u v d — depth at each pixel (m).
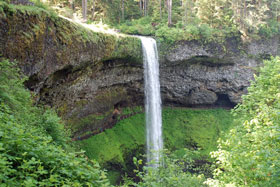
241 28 40.44
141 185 6.93
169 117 41.06
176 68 38.12
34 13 15.23
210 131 40.19
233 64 41.00
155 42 33.66
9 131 6.94
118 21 43.38
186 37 35.56
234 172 11.05
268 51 43.03
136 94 36.19
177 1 48.47
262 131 11.58
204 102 42.88
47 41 16.80
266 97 16.72
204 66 39.91
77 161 6.62
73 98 24.91
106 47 24.69
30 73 15.70
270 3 47.81
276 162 7.80
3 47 13.29
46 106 20.20
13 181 5.39
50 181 5.57
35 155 6.19
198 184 9.12
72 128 26.31
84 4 35.06
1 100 10.09
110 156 28.53
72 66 20.77
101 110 30.86
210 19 43.12
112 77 29.88
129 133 33.78
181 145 38.19
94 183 6.34
